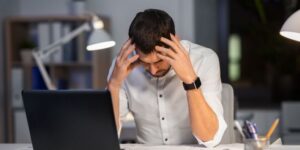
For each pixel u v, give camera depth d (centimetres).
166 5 448
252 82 490
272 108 460
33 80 426
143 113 216
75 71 458
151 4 451
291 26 196
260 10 477
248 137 181
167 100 211
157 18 186
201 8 463
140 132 222
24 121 424
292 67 482
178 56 188
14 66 441
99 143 171
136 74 214
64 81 442
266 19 478
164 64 196
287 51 478
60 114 171
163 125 213
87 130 170
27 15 466
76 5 437
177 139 214
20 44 449
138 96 214
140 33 183
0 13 429
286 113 426
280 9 474
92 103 166
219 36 471
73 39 431
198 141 199
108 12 456
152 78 210
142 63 199
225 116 223
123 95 217
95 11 456
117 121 208
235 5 481
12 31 438
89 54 429
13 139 430
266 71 488
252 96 493
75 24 439
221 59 472
